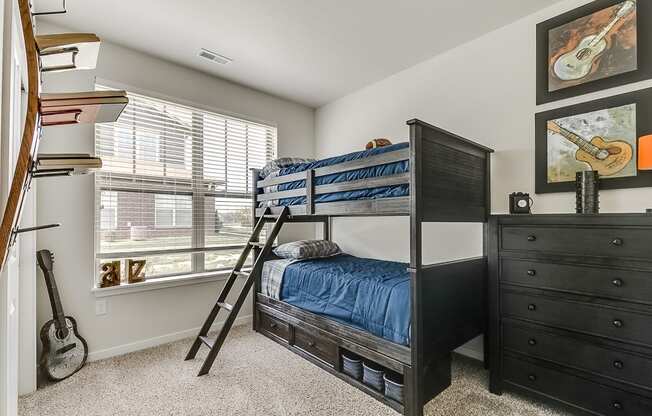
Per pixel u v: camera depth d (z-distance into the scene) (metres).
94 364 2.65
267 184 3.35
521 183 2.54
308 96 4.09
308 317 2.76
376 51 3.02
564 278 1.93
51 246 2.55
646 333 1.67
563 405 1.93
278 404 2.10
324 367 2.58
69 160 1.11
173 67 3.23
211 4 2.35
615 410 1.75
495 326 2.22
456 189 2.27
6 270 1.35
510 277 2.16
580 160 2.25
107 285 2.80
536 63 2.47
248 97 3.82
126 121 2.96
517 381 2.12
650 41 2.00
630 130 2.06
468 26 2.64
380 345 2.16
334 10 2.42
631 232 1.72
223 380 2.40
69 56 1.09
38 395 2.19
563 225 1.95
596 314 1.82
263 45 2.91
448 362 2.32
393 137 3.51
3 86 1.09
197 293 3.35
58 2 2.29
